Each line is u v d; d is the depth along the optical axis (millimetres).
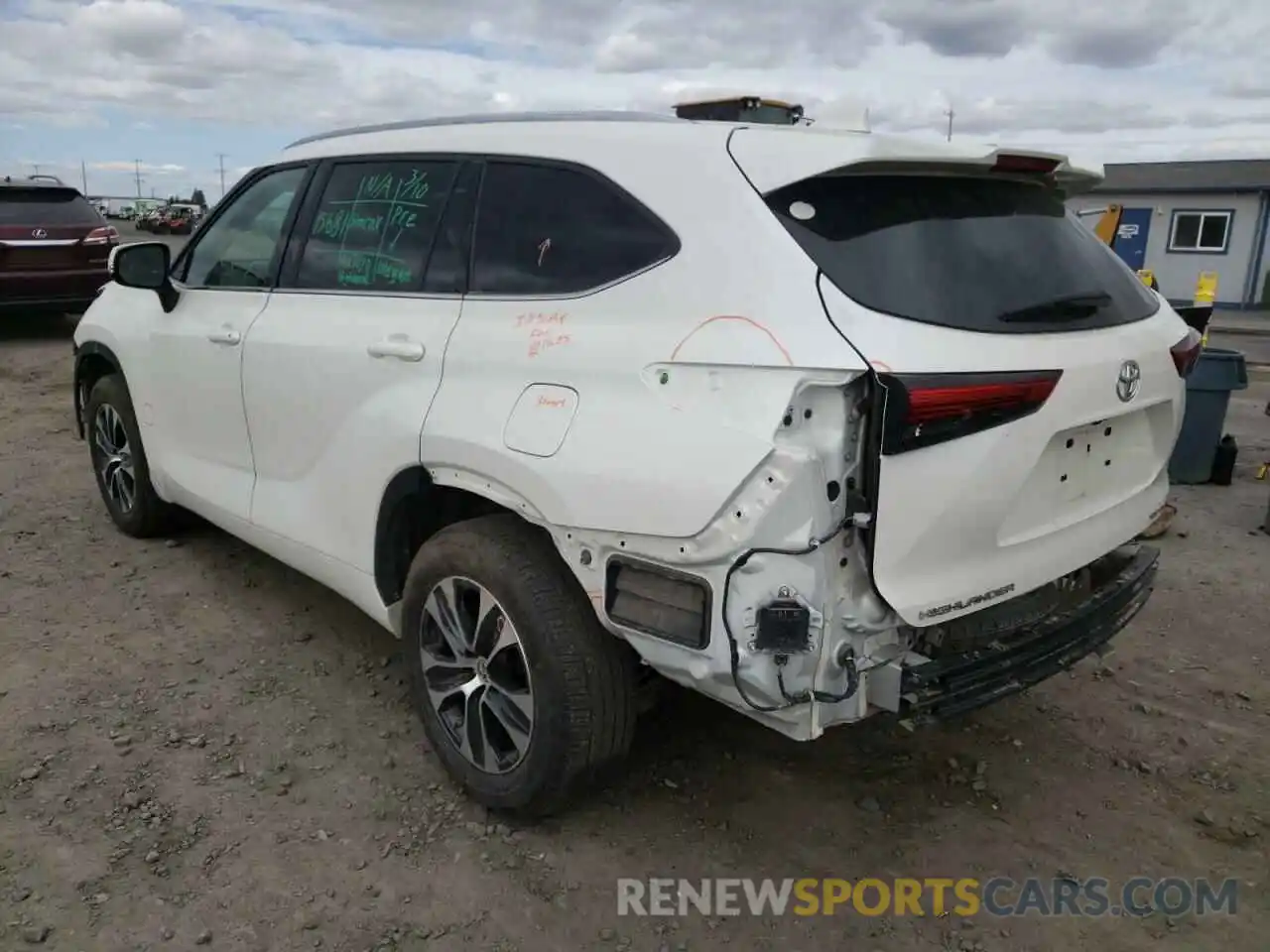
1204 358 6773
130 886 2760
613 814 3152
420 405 3092
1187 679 4141
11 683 3762
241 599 4570
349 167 3727
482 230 3143
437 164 3361
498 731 3055
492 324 2990
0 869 2795
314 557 3693
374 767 3352
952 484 2424
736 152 2631
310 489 3674
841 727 3662
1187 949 2691
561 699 2781
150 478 4918
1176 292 28359
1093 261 3023
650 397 2545
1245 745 3662
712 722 3676
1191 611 4805
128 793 3143
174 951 2549
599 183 2855
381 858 2918
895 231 2549
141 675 3865
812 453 2301
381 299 3396
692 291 2562
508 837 3023
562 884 2846
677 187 2678
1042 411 2533
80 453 6938
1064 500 2814
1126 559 3229
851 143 2576
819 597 2344
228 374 4004
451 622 3080
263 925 2646
